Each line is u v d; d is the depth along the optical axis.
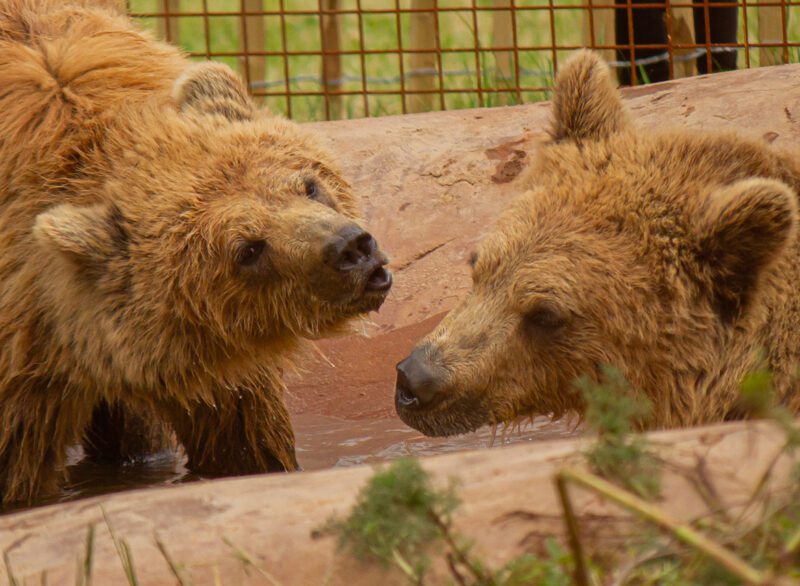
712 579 4.20
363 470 5.68
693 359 7.82
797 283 7.73
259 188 9.41
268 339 9.83
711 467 4.91
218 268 9.30
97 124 10.05
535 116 15.09
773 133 12.89
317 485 5.52
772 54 18.62
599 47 16.56
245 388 10.62
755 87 13.80
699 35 17.92
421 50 17.12
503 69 19.61
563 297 7.89
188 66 10.77
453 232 13.83
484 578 4.54
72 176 9.88
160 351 9.55
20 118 10.05
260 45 20.56
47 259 9.62
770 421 5.18
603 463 4.90
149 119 9.95
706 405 7.79
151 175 9.54
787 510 4.55
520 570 4.55
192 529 5.29
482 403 8.23
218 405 10.75
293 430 11.97
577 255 7.93
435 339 8.32
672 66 16.42
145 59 10.98
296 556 4.98
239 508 5.39
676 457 5.01
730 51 17.95
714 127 13.24
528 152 14.38
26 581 5.19
